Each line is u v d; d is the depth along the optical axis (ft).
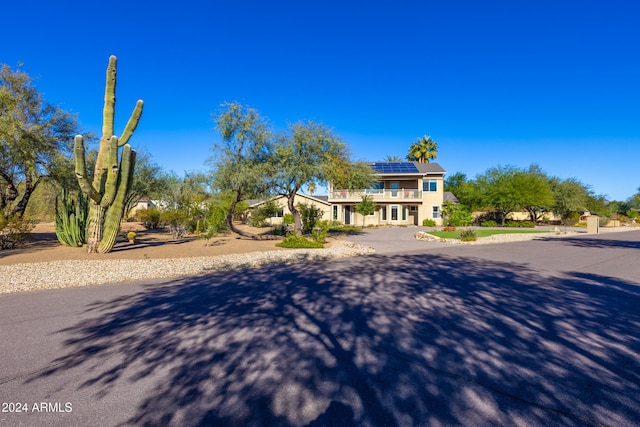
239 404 10.10
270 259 41.42
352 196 126.72
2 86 55.62
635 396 10.43
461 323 17.35
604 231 107.65
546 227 131.54
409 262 39.24
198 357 13.39
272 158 58.95
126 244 54.24
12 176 59.16
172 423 9.21
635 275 30.83
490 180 146.10
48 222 126.11
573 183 151.23
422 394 10.60
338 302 21.61
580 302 21.38
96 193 41.86
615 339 15.12
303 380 11.51
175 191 86.84
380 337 15.47
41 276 29.71
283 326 17.04
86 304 21.56
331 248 52.75
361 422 9.19
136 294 24.30
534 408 9.80
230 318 18.40
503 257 43.52
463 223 113.39
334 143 60.49
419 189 128.57
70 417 9.51
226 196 67.36
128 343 14.93
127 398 10.46
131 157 44.09
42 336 15.85
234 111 54.65
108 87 43.11
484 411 9.66
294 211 64.08
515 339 15.14
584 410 9.69
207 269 35.19
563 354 13.52
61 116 60.49
